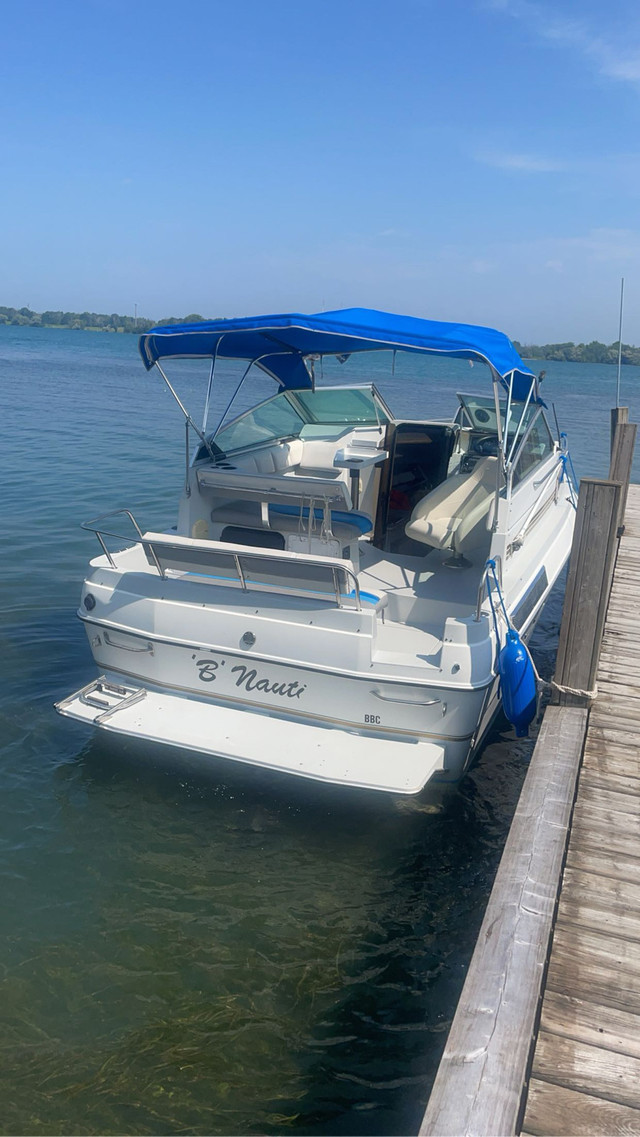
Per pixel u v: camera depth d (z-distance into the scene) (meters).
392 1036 3.32
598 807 3.89
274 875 4.26
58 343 103.69
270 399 5.96
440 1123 2.13
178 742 4.40
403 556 5.89
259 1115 2.97
